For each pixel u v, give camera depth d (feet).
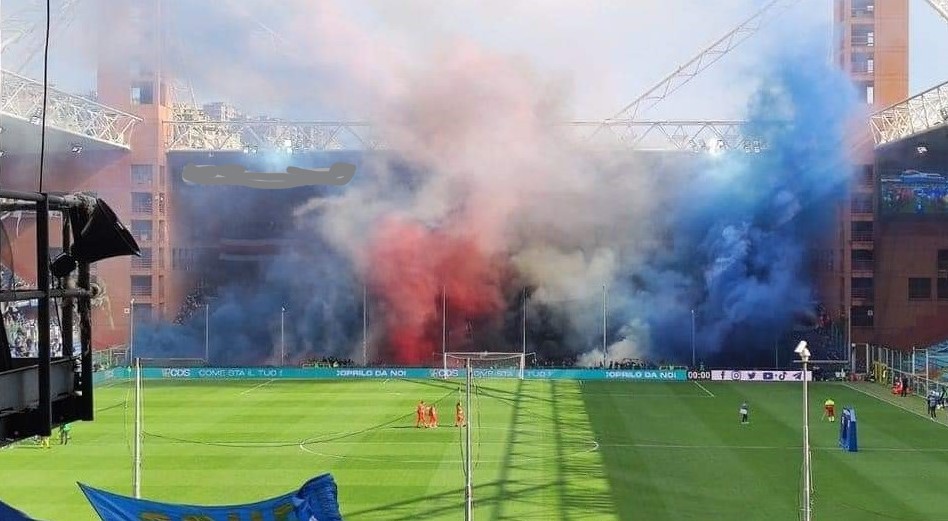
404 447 190.29
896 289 337.93
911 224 338.34
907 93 342.85
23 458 180.65
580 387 291.99
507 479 161.99
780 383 305.53
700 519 136.98
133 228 354.13
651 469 169.99
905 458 179.63
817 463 175.22
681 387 293.43
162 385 299.99
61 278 50.08
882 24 344.08
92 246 50.21
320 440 198.59
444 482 160.04
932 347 331.98
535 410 241.35
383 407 248.11
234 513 66.18
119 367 321.52
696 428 213.25
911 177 334.44
